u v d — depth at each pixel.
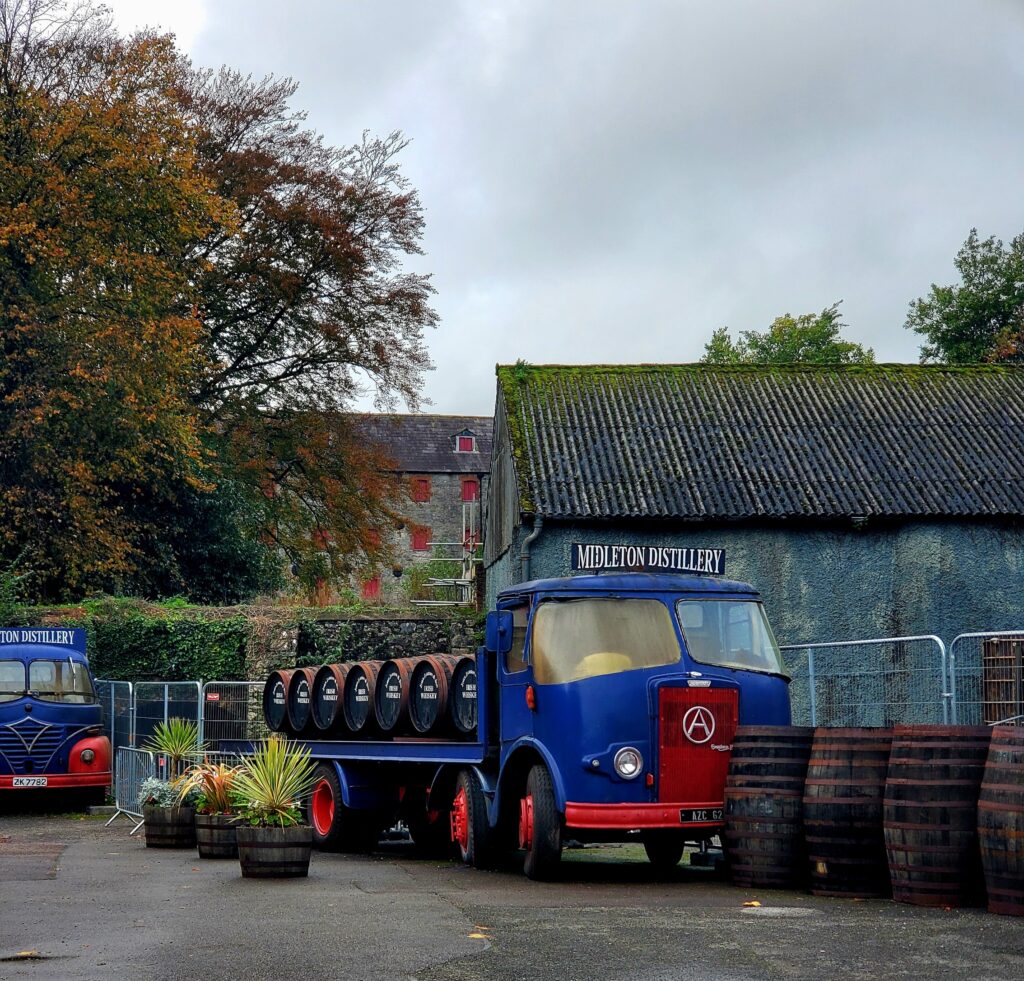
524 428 27.80
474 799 12.03
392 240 36.56
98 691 23.48
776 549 25.89
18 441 28.28
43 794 21.67
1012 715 12.82
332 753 14.77
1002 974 6.46
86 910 9.07
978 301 51.88
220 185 34.25
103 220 28.83
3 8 29.44
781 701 11.20
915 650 14.47
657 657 10.99
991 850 8.63
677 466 26.70
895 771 9.29
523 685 11.34
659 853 12.31
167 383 29.11
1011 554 26.14
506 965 6.77
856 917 8.47
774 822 10.23
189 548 35.44
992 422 28.53
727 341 57.00
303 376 36.88
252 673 27.31
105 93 29.47
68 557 28.97
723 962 6.81
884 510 25.59
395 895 9.82
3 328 28.02
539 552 25.30
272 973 6.59
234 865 12.50
